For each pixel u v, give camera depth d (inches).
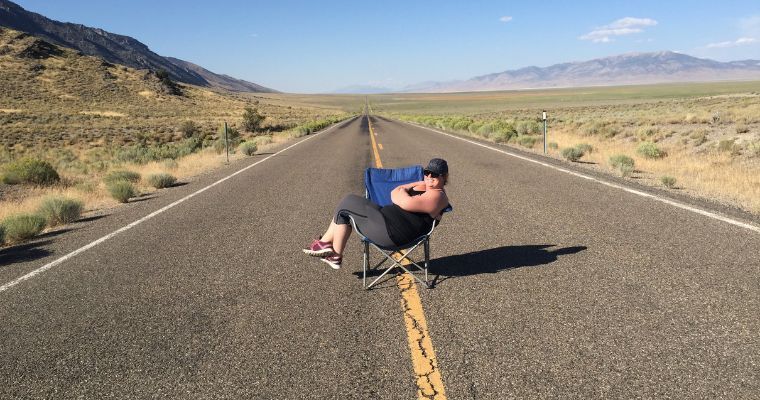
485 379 108.3
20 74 4101.9
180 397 105.8
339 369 115.0
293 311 150.6
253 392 106.4
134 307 158.4
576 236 224.2
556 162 507.8
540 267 183.0
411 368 114.1
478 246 215.5
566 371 110.7
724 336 124.9
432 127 1470.2
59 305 162.9
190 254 217.9
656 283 162.7
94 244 243.3
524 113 2721.5
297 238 240.7
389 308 150.4
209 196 375.9
